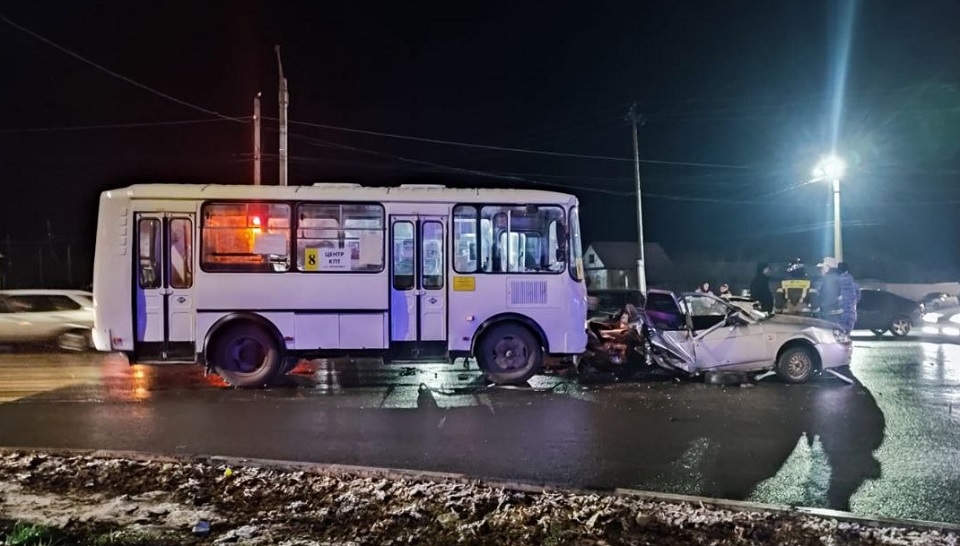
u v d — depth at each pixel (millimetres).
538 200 13102
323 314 12672
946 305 24125
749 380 13578
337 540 5016
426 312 12875
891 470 7629
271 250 12633
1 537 4824
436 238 12945
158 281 12469
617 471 7543
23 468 6613
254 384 12555
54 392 12180
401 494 6055
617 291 17281
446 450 8344
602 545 5066
